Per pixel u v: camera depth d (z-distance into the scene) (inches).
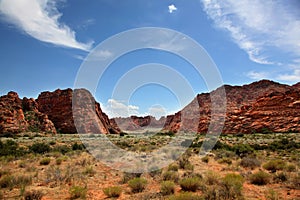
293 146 1179.3
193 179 375.9
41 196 334.0
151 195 344.2
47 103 3228.3
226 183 356.5
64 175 472.1
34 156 805.2
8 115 2432.3
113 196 350.9
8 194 351.6
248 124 2716.5
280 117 2625.5
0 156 813.9
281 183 414.6
